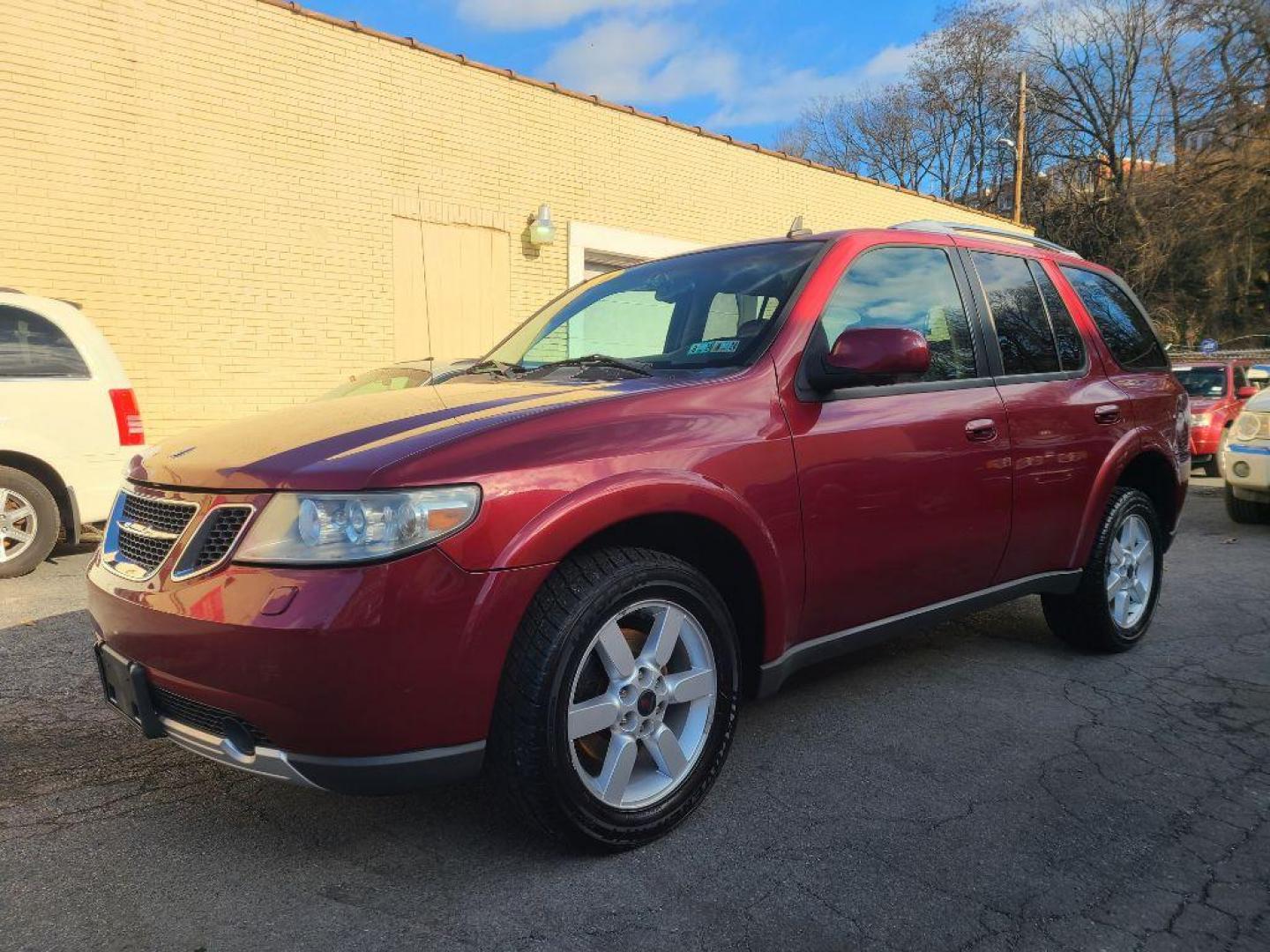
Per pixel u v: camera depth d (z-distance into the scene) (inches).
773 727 136.5
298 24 378.9
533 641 92.1
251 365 376.8
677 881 95.0
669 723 107.2
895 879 95.8
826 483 116.8
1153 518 176.1
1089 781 119.0
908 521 127.3
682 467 102.3
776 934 86.2
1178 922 88.7
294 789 116.0
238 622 84.7
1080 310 169.2
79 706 144.1
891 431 124.8
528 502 91.4
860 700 147.9
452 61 427.8
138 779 119.0
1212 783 118.7
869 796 114.5
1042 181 1557.6
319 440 96.5
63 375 243.1
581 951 83.5
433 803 112.3
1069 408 154.5
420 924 87.4
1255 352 794.8
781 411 114.9
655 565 100.3
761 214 576.4
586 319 150.5
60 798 113.7
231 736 89.4
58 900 91.4
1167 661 168.9
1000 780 119.2
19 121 317.7
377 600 83.6
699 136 537.0
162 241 350.9
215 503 92.0
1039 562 152.9
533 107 460.1
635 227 510.3
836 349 116.3
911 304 137.8
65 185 328.5
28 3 317.1
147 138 344.8
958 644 179.0
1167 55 1245.1
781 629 114.2
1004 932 87.0
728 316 128.3
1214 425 519.2
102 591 99.8
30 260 323.3
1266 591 223.5
